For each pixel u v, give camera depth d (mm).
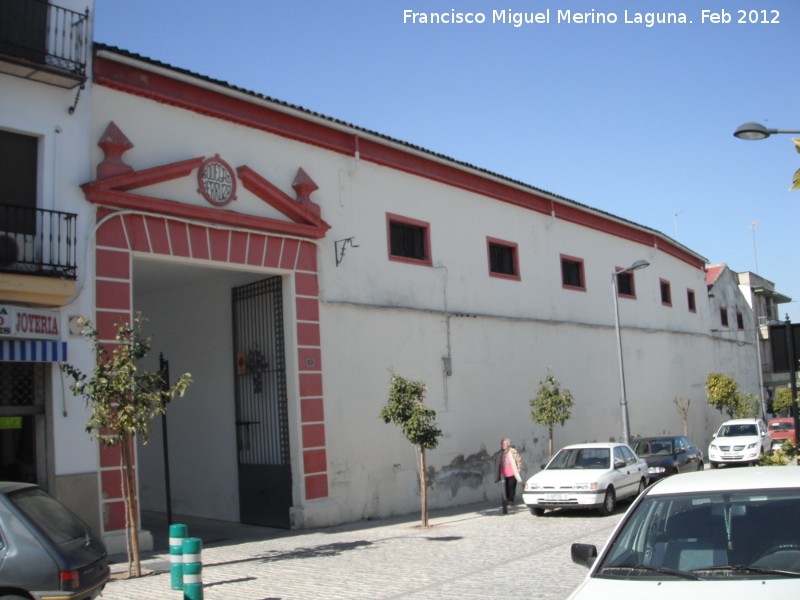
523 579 10328
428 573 11102
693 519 5422
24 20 13000
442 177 21688
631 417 29859
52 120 13219
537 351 24625
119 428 10734
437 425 20234
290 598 9648
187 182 15117
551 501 17016
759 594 4488
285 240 16875
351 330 18172
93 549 7852
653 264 33812
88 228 13383
